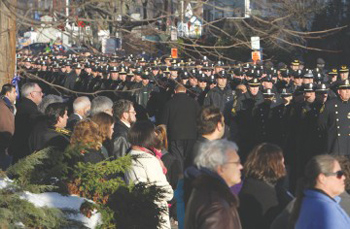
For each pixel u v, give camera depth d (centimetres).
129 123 1141
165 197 784
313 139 1556
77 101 1227
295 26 1627
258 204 739
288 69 2375
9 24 1436
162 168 987
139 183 769
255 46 1334
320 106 1583
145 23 1295
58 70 2984
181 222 873
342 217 660
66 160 761
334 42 3856
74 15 1095
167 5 1297
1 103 1286
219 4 1373
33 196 682
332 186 666
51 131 992
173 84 2141
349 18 3794
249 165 750
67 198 705
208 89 2116
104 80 2503
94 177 745
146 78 2211
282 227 700
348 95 1505
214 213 606
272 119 1659
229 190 623
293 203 700
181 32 1335
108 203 741
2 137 1275
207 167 639
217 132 879
